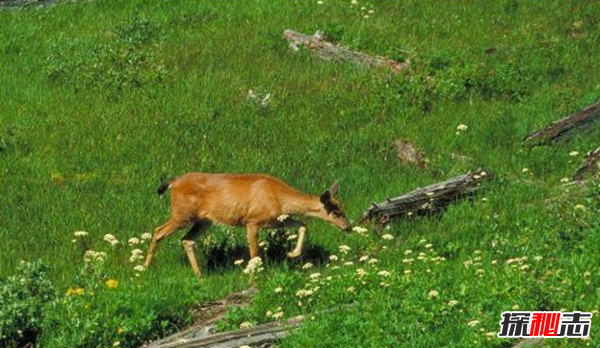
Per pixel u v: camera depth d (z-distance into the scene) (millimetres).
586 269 14461
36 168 21859
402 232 17719
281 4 30609
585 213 16828
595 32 28016
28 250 18172
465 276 14719
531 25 28953
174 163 21828
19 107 24984
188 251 16875
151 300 14984
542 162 20641
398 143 21891
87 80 26078
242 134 23109
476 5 30469
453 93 24578
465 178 18641
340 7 30391
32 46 28875
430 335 13055
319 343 13109
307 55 27188
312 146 22203
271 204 16531
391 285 14500
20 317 14758
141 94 25281
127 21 29359
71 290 15320
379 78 25531
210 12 30344
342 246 16219
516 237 16844
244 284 16031
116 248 18031
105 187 20797
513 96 24750
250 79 25969
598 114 21500
